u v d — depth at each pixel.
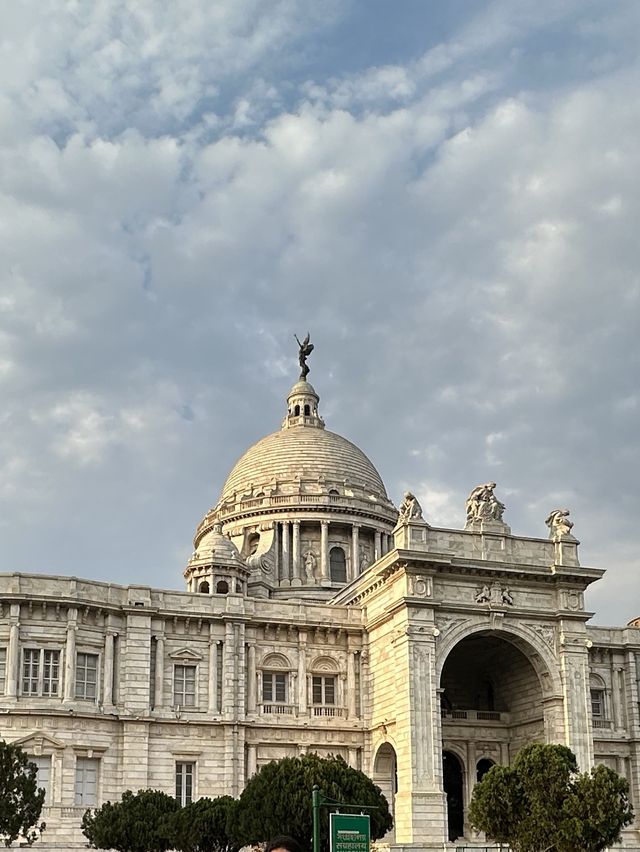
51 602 89.62
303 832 65.56
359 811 66.62
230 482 145.25
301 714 96.50
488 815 67.12
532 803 65.38
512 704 101.06
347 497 136.12
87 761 88.62
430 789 86.88
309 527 135.25
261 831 66.00
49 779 85.88
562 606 96.56
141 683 91.94
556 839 63.81
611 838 64.69
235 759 92.62
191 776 92.00
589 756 93.31
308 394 155.38
